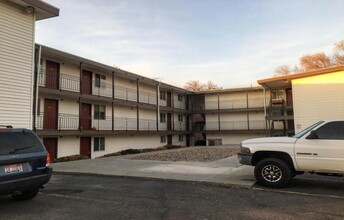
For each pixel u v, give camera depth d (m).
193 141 40.78
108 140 27.05
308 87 20.47
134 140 30.66
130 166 14.22
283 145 8.62
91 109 25.41
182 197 7.61
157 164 14.77
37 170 6.80
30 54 13.15
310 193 7.95
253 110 36.81
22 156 6.50
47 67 21.12
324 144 8.12
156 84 33.38
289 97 32.53
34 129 17.55
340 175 8.44
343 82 19.34
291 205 6.73
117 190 8.60
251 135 37.56
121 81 29.22
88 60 23.16
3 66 12.11
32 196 7.22
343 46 42.56
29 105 12.99
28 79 13.03
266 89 32.50
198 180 9.80
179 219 5.72
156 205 6.77
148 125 32.88
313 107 20.14
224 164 14.23
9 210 6.38
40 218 5.79
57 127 21.67
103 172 12.20
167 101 37.22
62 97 22.34
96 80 25.80
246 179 9.89
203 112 39.44
